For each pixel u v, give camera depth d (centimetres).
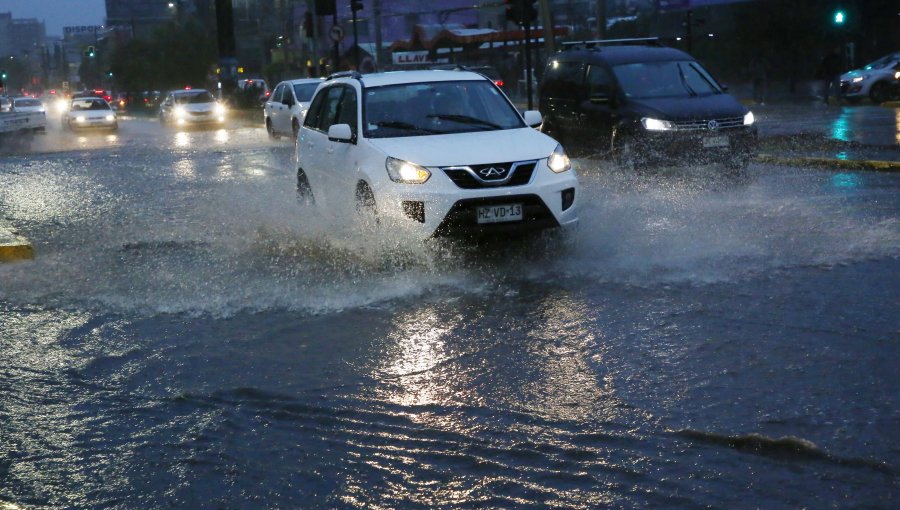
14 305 729
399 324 628
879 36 3716
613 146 1373
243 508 374
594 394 481
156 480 404
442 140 814
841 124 2112
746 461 394
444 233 761
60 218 1219
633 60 1441
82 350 603
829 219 935
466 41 4200
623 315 625
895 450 398
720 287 685
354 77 949
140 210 1257
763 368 507
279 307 684
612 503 363
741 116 1324
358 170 825
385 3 6525
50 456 433
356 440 436
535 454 411
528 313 641
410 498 376
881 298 636
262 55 8300
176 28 8262
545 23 2816
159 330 641
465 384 506
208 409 486
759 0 3994
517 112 909
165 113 3966
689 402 463
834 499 358
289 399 495
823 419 434
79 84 13725
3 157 2472
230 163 1953
